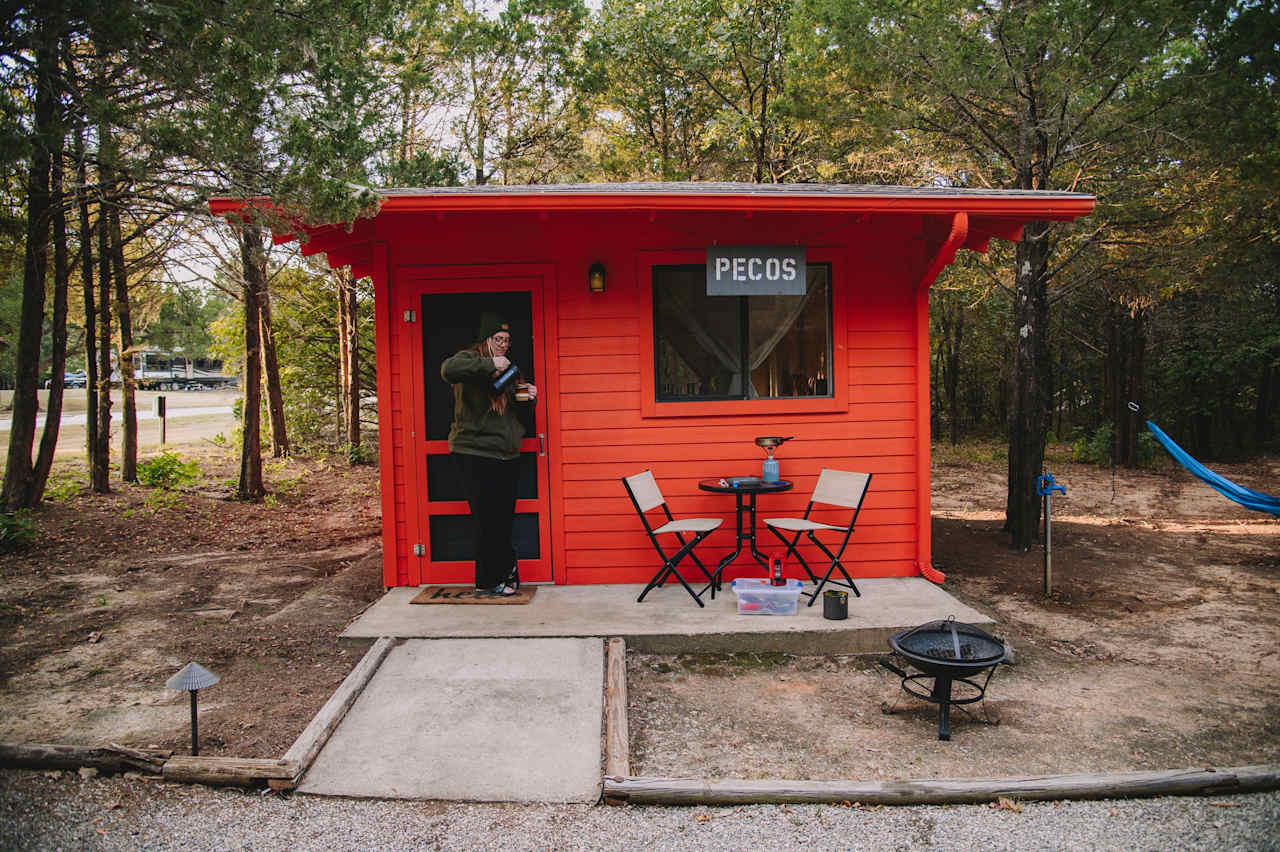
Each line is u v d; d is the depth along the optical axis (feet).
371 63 32.60
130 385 37.50
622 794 11.15
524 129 51.65
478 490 18.42
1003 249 33.76
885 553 20.66
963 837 10.36
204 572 23.31
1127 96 25.14
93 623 18.25
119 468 41.70
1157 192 28.04
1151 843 10.20
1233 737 13.03
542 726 13.16
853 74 26.96
